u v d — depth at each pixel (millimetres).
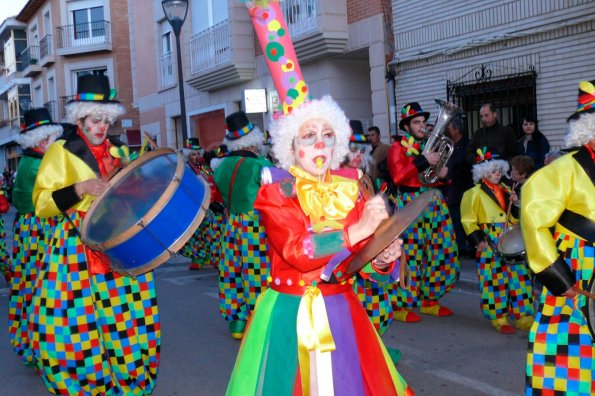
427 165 5859
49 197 3887
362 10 12586
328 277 2621
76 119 4094
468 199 5941
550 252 2934
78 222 3947
